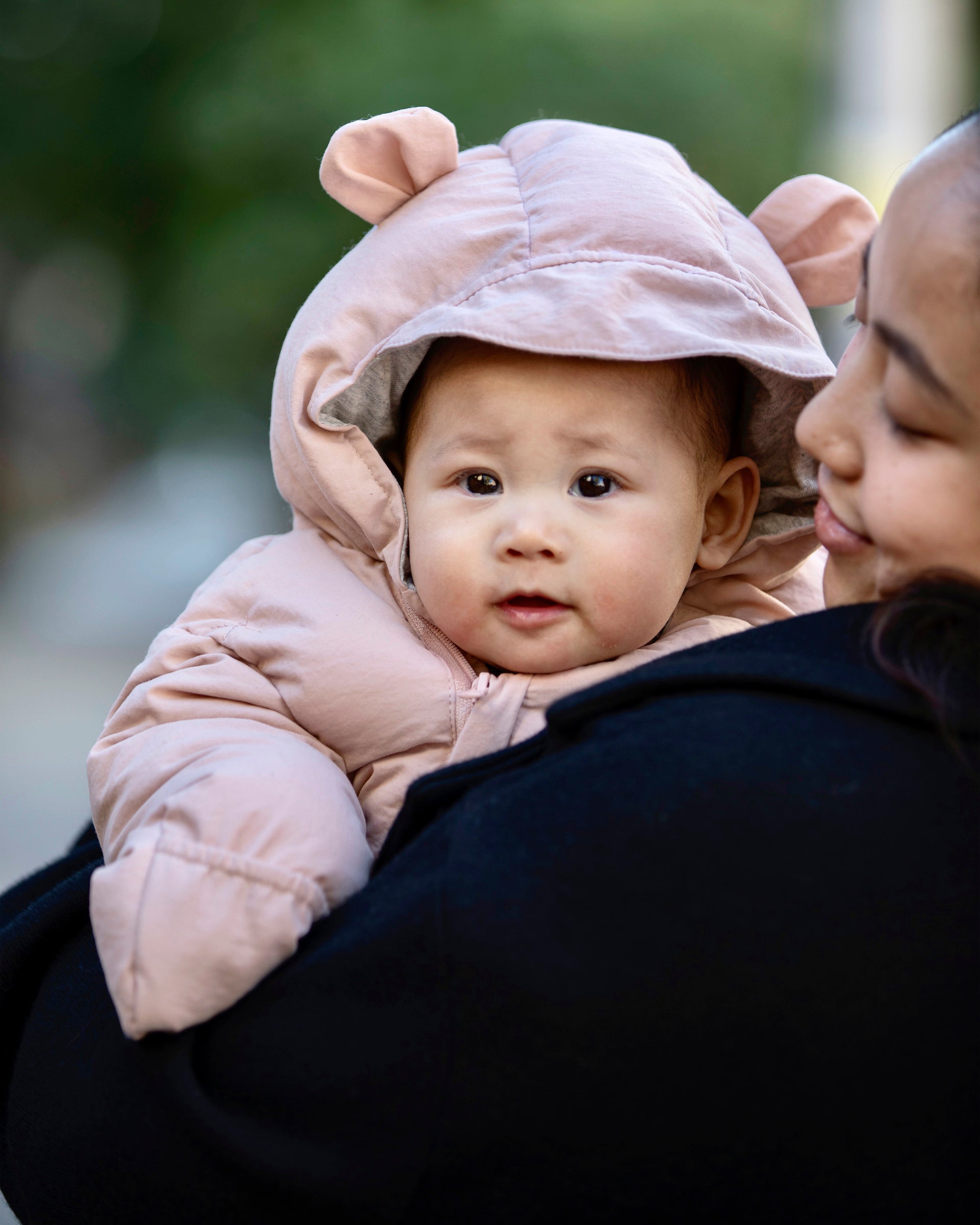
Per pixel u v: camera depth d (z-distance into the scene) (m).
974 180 1.12
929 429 1.17
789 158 11.61
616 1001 1.10
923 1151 1.09
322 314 1.75
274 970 1.29
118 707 1.71
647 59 11.23
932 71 8.90
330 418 1.73
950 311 1.12
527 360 1.64
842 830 1.10
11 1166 1.48
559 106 10.97
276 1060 1.21
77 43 14.28
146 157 14.21
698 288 1.62
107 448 26.58
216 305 12.48
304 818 1.38
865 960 1.08
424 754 1.66
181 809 1.37
